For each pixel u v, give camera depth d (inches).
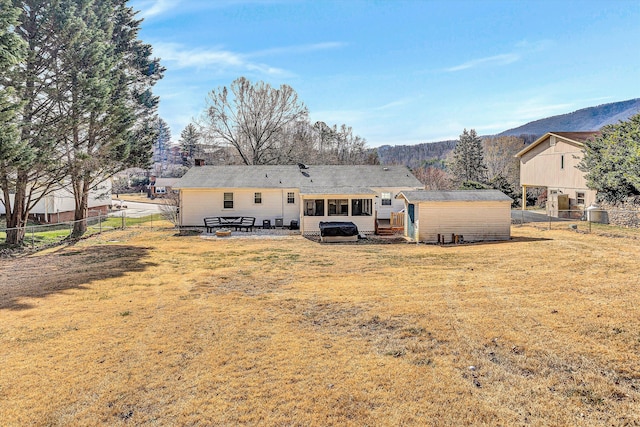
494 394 194.9
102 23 868.0
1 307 346.3
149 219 1290.6
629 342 239.3
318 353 245.1
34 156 614.5
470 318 293.6
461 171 2351.1
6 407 191.0
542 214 1152.2
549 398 189.6
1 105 533.6
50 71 728.3
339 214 876.0
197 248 685.9
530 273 428.8
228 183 992.2
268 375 219.3
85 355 246.1
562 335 254.8
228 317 313.0
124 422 179.0
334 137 2314.2
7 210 716.7
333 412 184.2
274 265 527.2
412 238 794.8
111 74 880.9
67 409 189.0
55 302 360.5
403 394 197.5
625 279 379.9
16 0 655.1
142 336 275.7
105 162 877.2
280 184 995.9
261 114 1567.4
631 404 181.5
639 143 752.3
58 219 1192.2
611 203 876.0
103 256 609.6
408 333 271.1
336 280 431.5
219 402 193.9
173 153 4697.3
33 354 247.8
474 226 741.3
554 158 1138.0
